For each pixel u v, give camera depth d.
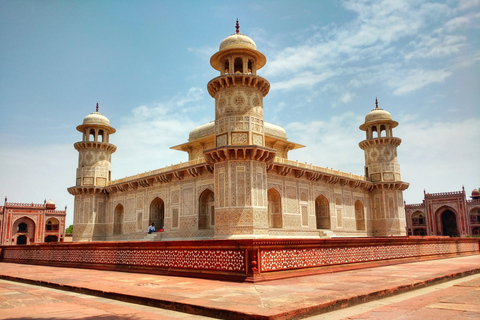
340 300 4.69
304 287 5.81
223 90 14.37
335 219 19.95
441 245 14.10
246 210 13.12
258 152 13.62
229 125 13.85
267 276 6.71
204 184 16.69
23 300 5.31
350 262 9.05
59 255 12.15
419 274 7.54
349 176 21.22
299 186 18.19
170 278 7.43
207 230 16.20
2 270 10.25
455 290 5.84
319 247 8.19
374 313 4.25
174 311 4.59
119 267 9.55
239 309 4.11
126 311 4.53
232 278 6.77
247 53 14.66
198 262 7.61
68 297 5.59
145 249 8.96
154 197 19.50
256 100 14.35
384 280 6.56
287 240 7.27
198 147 20.58
